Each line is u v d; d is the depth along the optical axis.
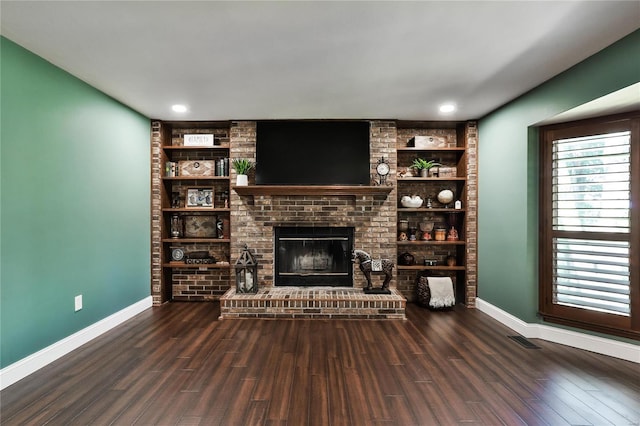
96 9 1.92
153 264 4.31
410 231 4.51
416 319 3.80
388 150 4.23
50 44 2.36
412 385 2.32
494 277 3.87
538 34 2.21
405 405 2.08
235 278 4.25
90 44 2.35
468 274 4.30
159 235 4.30
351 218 4.26
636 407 2.07
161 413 1.99
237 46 2.36
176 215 4.55
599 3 1.87
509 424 1.91
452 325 3.59
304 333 3.33
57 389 2.25
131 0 1.83
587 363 2.68
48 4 1.87
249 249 4.27
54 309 2.73
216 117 4.14
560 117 2.96
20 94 2.42
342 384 2.33
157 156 4.28
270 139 4.19
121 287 3.65
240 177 4.07
